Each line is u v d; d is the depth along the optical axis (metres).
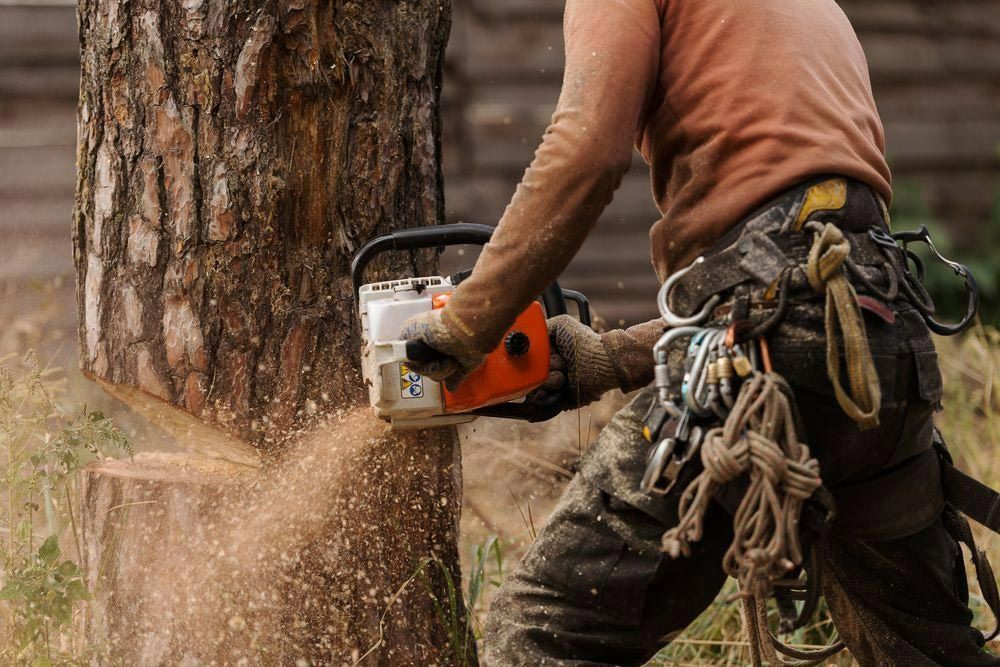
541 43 15.26
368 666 5.61
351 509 5.61
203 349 5.57
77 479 6.30
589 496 4.24
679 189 4.26
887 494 4.30
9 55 14.25
